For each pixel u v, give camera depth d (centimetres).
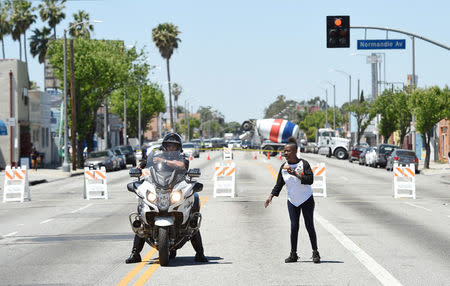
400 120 8656
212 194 3903
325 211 2917
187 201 1552
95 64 8088
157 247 1573
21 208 3309
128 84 9375
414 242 1958
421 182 5228
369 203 3331
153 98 14200
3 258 1756
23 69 8212
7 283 1419
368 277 1430
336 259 1662
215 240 2025
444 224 2423
